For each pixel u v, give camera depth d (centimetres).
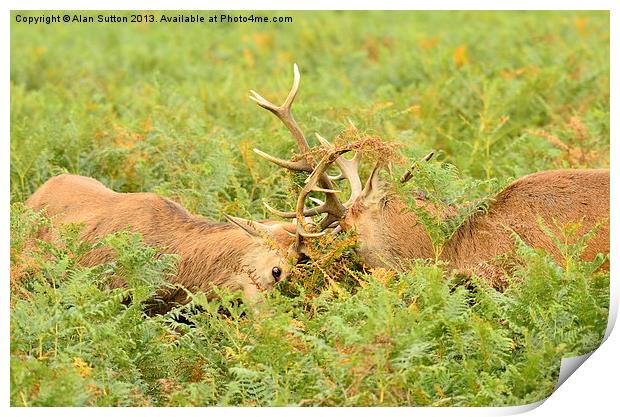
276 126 1786
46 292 1160
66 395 990
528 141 1806
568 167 1636
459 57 2523
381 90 2102
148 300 1303
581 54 2494
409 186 1276
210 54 2912
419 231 1298
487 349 1074
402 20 3444
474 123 1956
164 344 1119
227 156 1562
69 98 2381
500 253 1297
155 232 1346
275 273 1258
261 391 1041
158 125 1725
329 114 1819
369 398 1000
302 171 1331
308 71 2783
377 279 1186
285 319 1058
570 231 1233
